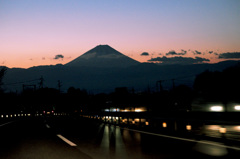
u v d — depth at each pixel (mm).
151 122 19781
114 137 14430
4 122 36031
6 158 8367
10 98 92062
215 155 8273
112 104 105812
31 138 14531
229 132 11695
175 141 12117
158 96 78062
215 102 31016
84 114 59969
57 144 11766
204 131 13547
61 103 139375
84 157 8406
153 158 8039
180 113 19672
